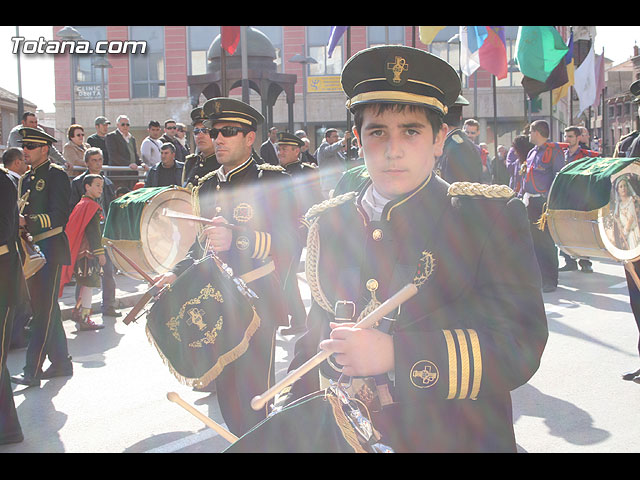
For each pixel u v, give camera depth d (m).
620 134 72.19
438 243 1.71
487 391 1.57
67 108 30.98
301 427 1.65
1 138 28.11
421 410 1.68
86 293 7.43
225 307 3.60
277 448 1.64
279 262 3.80
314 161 15.23
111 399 5.23
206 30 30.69
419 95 1.72
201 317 3.60
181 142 13.62
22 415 4.92
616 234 4.54
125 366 6.10
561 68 15.18
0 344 4.27
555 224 4.86
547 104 30.48
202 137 5.49
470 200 1.72
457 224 1.70
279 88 16.84
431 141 1.78
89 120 30.97
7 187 4.20
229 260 3.71
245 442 1.65
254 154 4.90
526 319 1.62
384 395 1.70
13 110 29.06
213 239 3.63
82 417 4.86
